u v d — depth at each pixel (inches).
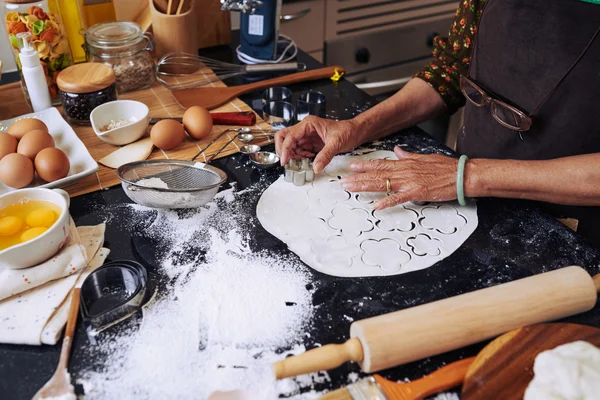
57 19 47.1
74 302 27.7
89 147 42.3
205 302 28.6
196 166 37.4
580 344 23.0
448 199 35.9
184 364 25.4
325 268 31.2
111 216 35.1
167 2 52.6
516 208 36.6
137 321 27.4
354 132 41.3
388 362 24.1
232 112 46.4
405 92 46.0
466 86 42.3
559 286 26.8
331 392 23.4
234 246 32.7
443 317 25.2
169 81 52.9
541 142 38.8
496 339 25.1
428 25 81.1
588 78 34.8
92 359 25.5
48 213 30.5
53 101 48.9
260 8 54.1
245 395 24.1
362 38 76.2
